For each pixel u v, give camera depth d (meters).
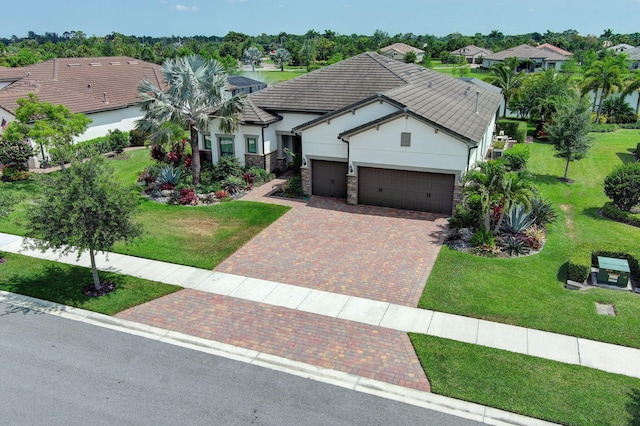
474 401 10.58
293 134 28.39
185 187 25.08
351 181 23.19
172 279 16.48
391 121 21.53
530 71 94.56
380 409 10.45
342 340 12.90
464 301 14.57
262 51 124.06
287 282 16.12
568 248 17.92
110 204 14.69
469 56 116.00
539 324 13.28
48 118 26.58
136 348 12.76
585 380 11.08
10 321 14.10
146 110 24.55
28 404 10.67
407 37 169.50
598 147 35.12
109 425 10.06
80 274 16.89
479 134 22.22
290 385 11.25
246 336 13.19
